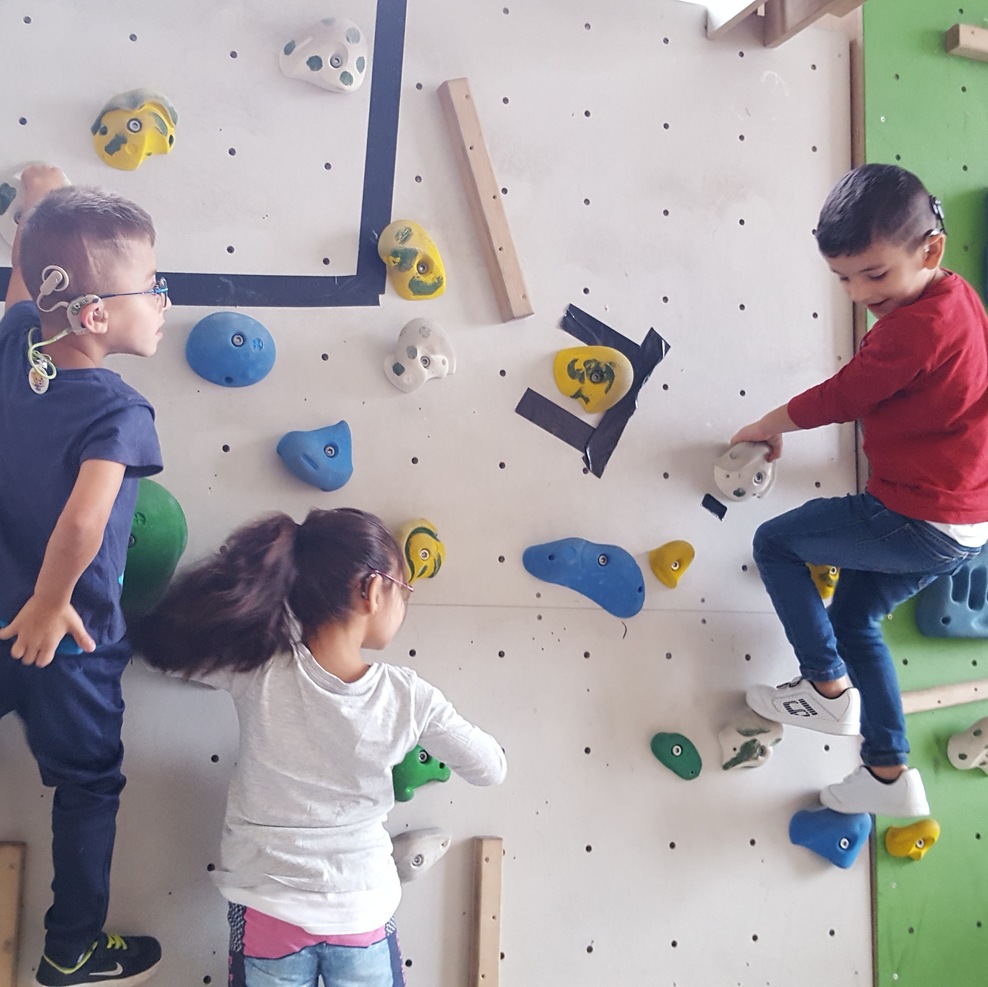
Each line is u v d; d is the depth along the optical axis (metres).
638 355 1.61
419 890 1.45
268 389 1.43
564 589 1.55
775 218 1.71
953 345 1.36
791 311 1.71
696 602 1.62
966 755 1.70
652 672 1.58
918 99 1.79
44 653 1.07
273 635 1.22
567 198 1.59
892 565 1.46
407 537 1.44
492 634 1.51
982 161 1.82
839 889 1.65
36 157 1.37
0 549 1.13
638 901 1.54
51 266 1.12
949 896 1.70
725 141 1.68
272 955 1.17
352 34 1.46
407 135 1.52
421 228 1.49
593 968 1.51
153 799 1.35
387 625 1.27
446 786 1.47
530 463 1.55
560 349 1.57
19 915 1.29
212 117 1.44
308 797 1.20
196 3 1.44
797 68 1.74
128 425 1.10
